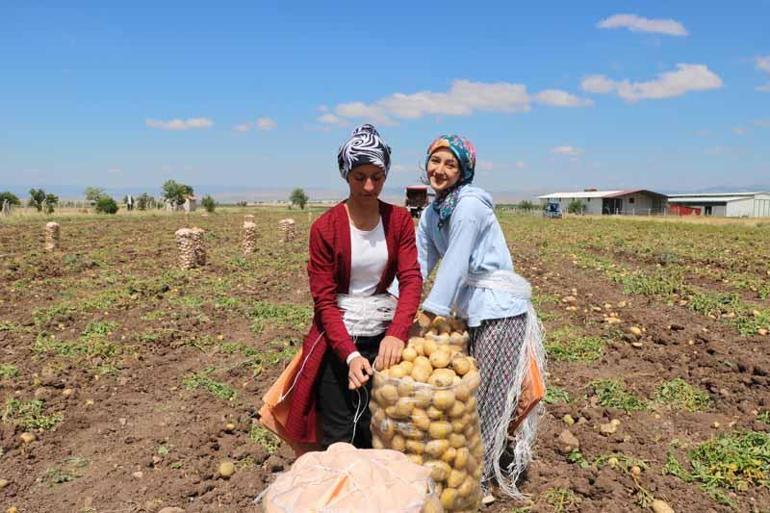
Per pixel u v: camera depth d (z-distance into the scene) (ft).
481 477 12.84
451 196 12.52
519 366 13.10
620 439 16.87
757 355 24.73
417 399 10.86
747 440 16.48
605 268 50.67
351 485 8.44
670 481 14.65
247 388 21.54
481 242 12.71
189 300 35.50
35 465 15.89
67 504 14.07
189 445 16.83
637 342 27.09
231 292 39.06
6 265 49.39
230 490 14.66
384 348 11.37
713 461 15.46
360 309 12.00
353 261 11.76
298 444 12.98
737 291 41.60
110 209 166.50
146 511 13.75
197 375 22.62
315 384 12.37
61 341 26.81
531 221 171.73
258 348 26.40
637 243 81.30
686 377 22.11
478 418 11.84
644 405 19.45
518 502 13.71
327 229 11.69
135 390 21.29
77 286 41.14
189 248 49.16
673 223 160.04
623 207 288.92
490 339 13.01
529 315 13.32
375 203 11.80
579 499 13.85
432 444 10.94
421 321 13.01
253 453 16.26
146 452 16.48
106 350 25.21
